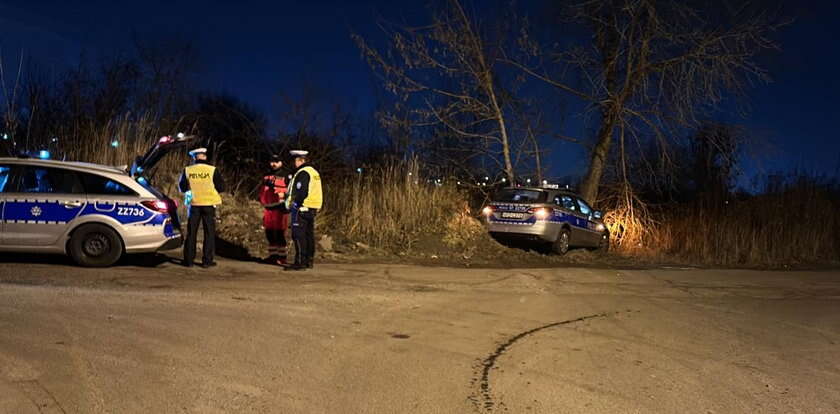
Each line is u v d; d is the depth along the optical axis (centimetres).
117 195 1066
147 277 1013
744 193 2169
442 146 1912
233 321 782
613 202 2044
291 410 518
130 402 512
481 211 1827
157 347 657
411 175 1734
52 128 1568
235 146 1922
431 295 1041
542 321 905
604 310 1014
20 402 499
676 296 1201
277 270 1161
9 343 638
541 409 552
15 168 1055
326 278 1112
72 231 1052
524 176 1944
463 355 706
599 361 711
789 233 1988
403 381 606
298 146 1883
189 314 801
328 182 1798
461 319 884
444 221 1672
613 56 1872
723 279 1414
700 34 1761
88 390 532
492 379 628
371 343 731
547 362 697
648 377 660
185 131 1773
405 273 1212
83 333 688
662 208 2109
